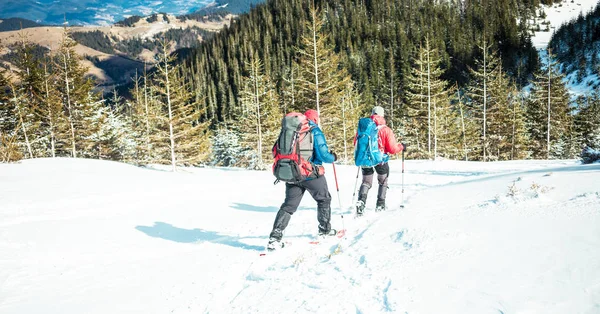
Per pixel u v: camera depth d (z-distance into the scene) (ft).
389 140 18.90
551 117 127.95
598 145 141.90
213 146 169.78
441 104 121.70
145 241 17.04
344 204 23.21
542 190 14.75
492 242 9.56
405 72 274.16
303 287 9.04
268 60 376.89
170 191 35.65
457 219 12.75
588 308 5.69
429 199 19.44
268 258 12.68
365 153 18.63
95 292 10.51
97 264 13.56
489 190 18.43
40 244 16.48
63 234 18.48
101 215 24.25
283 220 13.61
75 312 9.07
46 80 91.61
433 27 382.63
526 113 142.10
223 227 19.65
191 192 35.17
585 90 258.16
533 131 136.26
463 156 137.08
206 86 377.91
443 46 337.52
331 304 7.66
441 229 11.54
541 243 8.84
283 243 13.65
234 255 13.67
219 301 9.46
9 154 53.88
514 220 11.35
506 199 14.44
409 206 18.16
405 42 346.74
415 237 11.10
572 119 144.56
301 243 14.37
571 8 472.44
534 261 7.83
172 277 11.56
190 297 9.84
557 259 7.70
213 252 14.43
